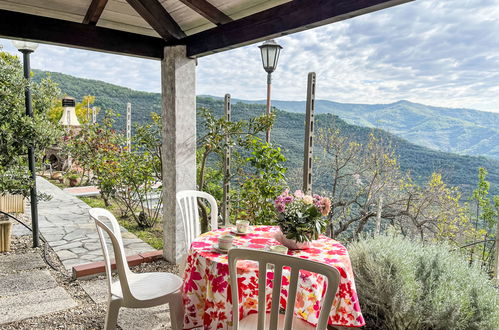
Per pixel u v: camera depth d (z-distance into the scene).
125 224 5.74
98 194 8.26
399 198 5.14
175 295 2.15
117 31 3.37
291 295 1.38
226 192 4.95
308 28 2.44
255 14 2.73
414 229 4.91
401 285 2.30
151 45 3.59
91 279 3.38
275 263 1.38
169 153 3.70
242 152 4.92
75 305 2.82
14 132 3.94
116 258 1.98
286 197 2.13
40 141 4.11
